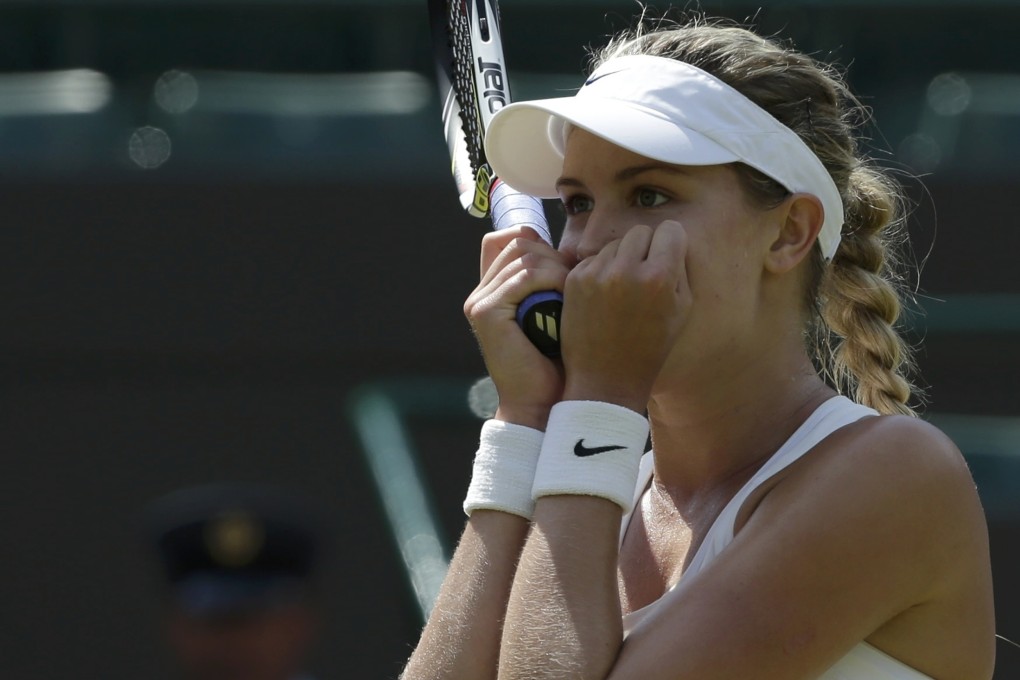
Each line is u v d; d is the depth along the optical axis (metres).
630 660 5.34
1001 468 21.03
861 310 6.90
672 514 6.42
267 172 24.55
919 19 23.66
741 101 5.87
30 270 24.52
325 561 23.86
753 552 5.45
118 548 24.27
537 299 6.14
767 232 5.96
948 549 5.60
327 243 24.58
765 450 6.11
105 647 23.94
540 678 5.33
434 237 24.53
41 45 24.91
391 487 19.62
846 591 5.44
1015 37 23.77
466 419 22.19
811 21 23.45
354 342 24.56
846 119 6.55
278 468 24.45
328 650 23.33
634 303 5.71
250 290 24.56
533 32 23.83
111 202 24.52
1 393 24.53
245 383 24.62
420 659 5.86
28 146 24.67
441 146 24.81
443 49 8.12
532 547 5.62
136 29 24.94
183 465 24.50
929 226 23.56
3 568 24.16
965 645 5.80
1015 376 22.89
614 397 5.81
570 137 6.15
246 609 13.73
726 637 5.32
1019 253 23.41
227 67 25.09
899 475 5.54
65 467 24.41
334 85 25.14
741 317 5.94
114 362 24.58
